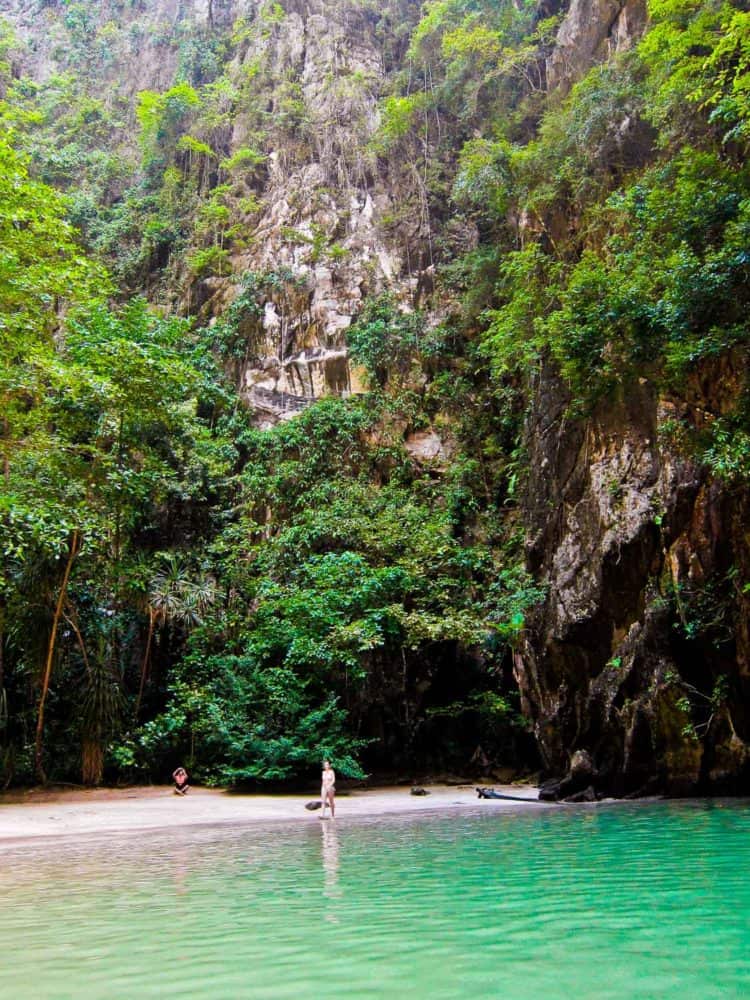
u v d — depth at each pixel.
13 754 21.58
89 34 51.31
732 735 15.81
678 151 17.77
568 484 20.67
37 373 19.03
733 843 8.74
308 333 33.91
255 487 30.41
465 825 11.77
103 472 23.12
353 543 26.91
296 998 3.49
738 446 13.56
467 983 3.68
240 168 39.00
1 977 3.94
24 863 8.73
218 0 47.94
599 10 25.34
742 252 12.67
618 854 8.00
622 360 15.16
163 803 18.08
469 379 31.31
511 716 23.16
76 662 24.02
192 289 36.62
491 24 33.81
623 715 16.97
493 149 25.78
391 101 35.69
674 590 16.80
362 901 5.80
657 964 3.97
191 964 4.13
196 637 24.72
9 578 22.05
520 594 20.61
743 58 14.18
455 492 28.41
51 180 42.00
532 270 22.28
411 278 34.16
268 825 13.26
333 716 22.25
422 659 25.00
